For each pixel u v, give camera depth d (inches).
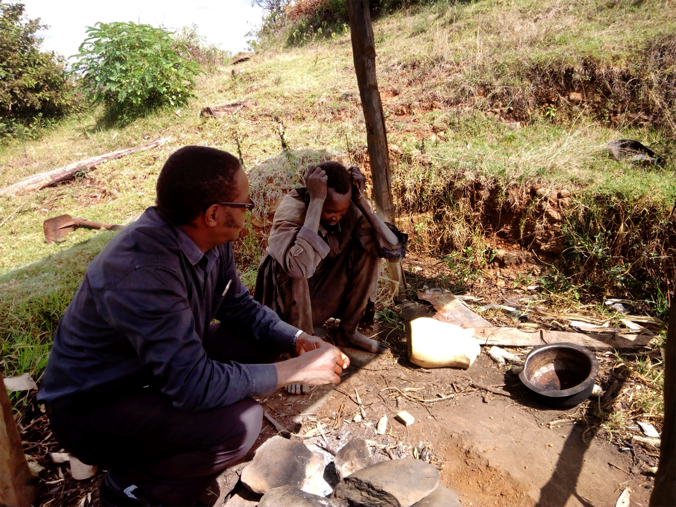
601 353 115.6
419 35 324.5
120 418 70.0
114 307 64.4
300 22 476.7
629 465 85.8
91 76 343.3
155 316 64.7
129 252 65.2
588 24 252.5
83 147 314.8
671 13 237.5
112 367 69.9
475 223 170.9
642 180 152.2
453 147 193.5
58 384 70.6
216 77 392.5
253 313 90.0
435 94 236.8
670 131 191.0
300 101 269.3
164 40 335.6
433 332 117.0
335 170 96.3
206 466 74.2
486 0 337.4
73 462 91.7
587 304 138.2
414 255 175.5
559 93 217.9
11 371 123.1
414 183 179.9
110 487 75.4
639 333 122.3
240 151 202.5
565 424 95.9
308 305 103.3
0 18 417.1
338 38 408.8
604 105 210.8
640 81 205.9
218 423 72.1
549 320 132.2
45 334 137.1
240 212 69.0
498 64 235.9
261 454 82.8
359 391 109.0
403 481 73.0
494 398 104.8
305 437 96.2
